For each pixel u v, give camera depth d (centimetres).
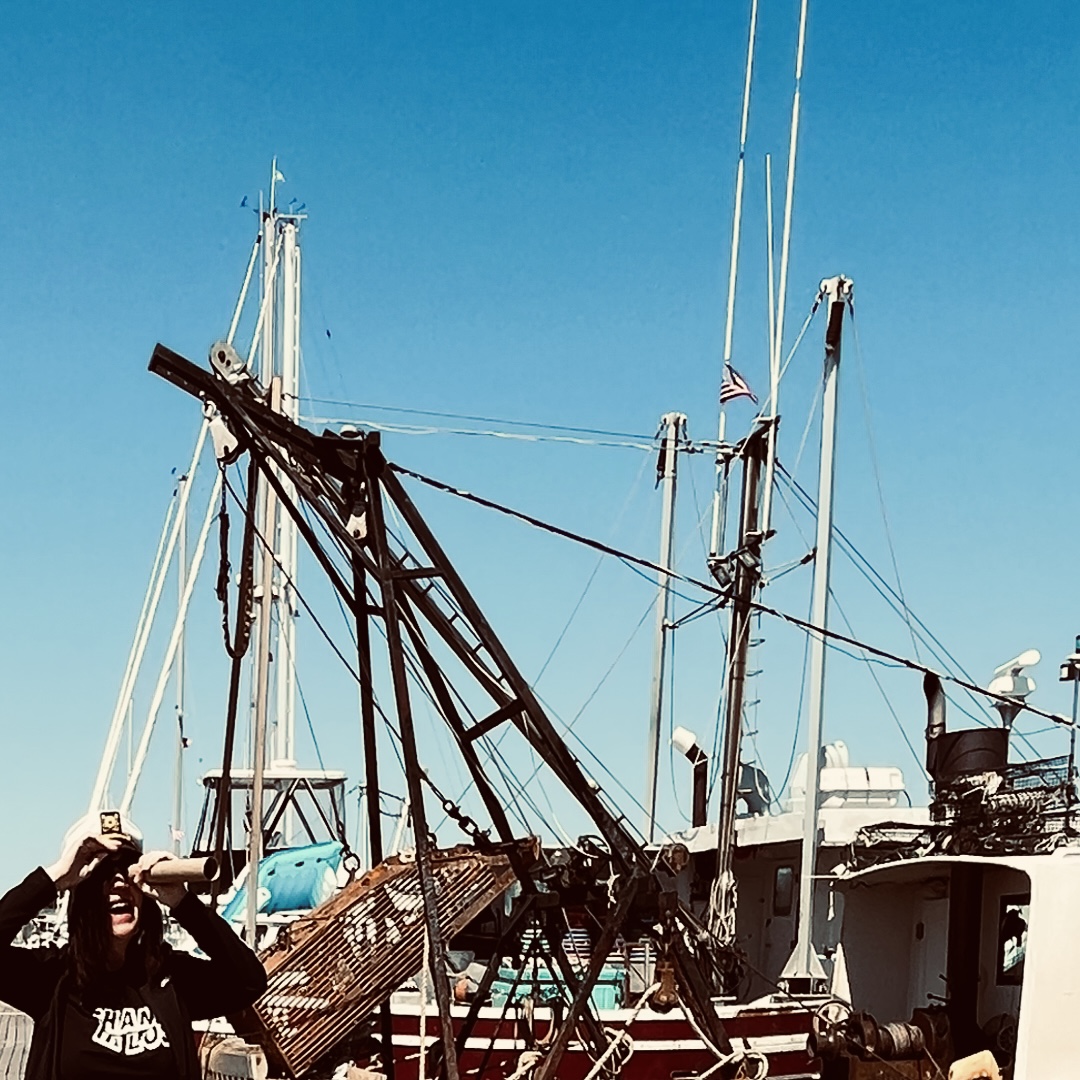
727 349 2805
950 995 2017
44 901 640
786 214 2555
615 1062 1705
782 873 2506
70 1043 629
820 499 2495
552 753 1512
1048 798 1916
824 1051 1969
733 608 2408
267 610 2248
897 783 2441
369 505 1444
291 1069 1419
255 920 2147
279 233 3647
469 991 2088
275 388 1536
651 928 1642
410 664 1542
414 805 1397
